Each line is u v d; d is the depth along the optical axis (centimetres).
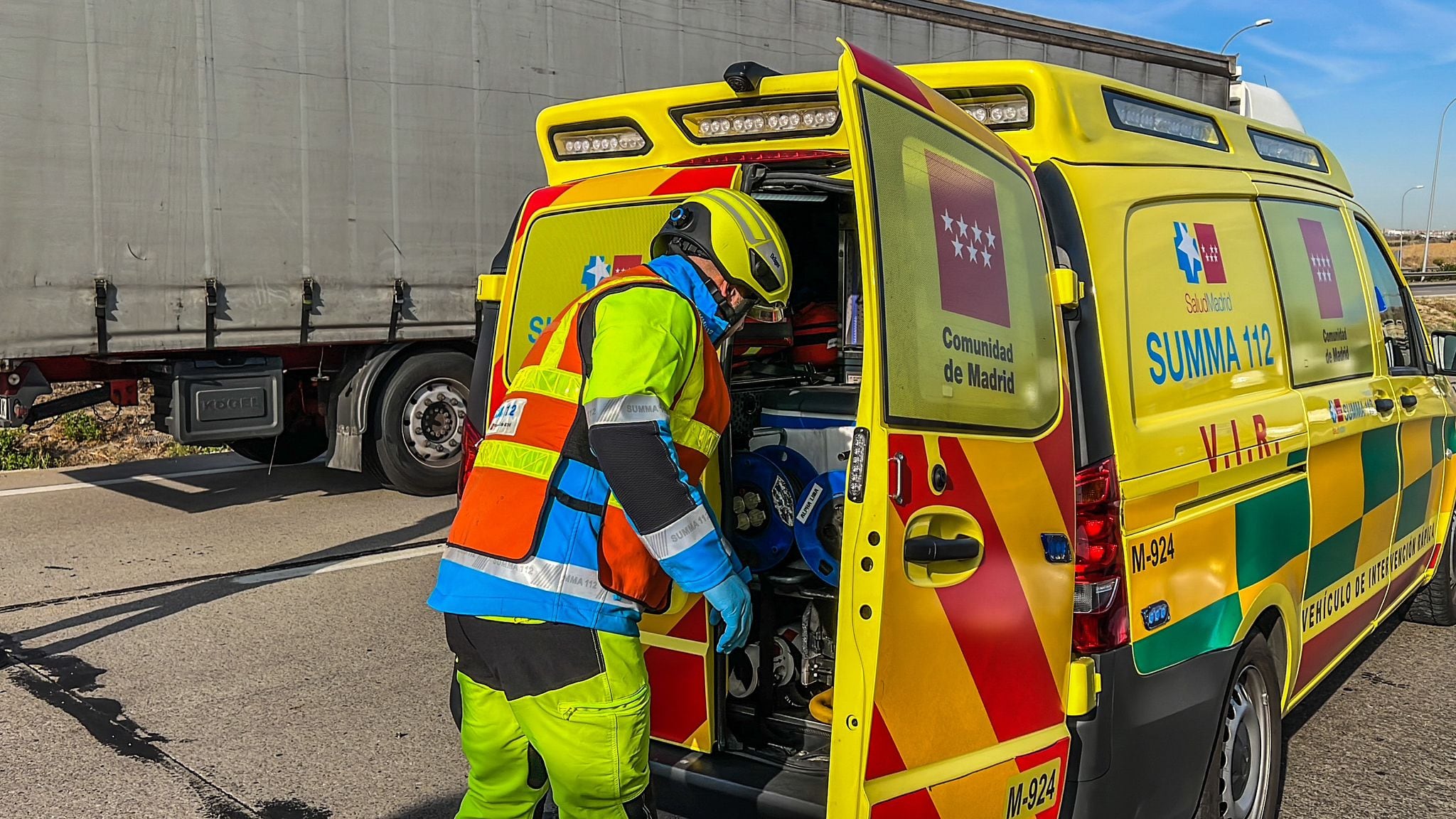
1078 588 281
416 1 825
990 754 256
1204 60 1298
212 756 421
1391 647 556
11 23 666
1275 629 373
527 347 361
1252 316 368
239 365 805
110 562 689
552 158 383
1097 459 284
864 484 233
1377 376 470
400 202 835
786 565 335
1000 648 258
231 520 809
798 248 444
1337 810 384
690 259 265
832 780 235
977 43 1096
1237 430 339
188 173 737
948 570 248
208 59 739
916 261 245
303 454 1042
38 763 413
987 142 279
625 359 237
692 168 340
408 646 544
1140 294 311
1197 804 320
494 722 268
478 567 253
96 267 705
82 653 530
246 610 598
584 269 354
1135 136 335
